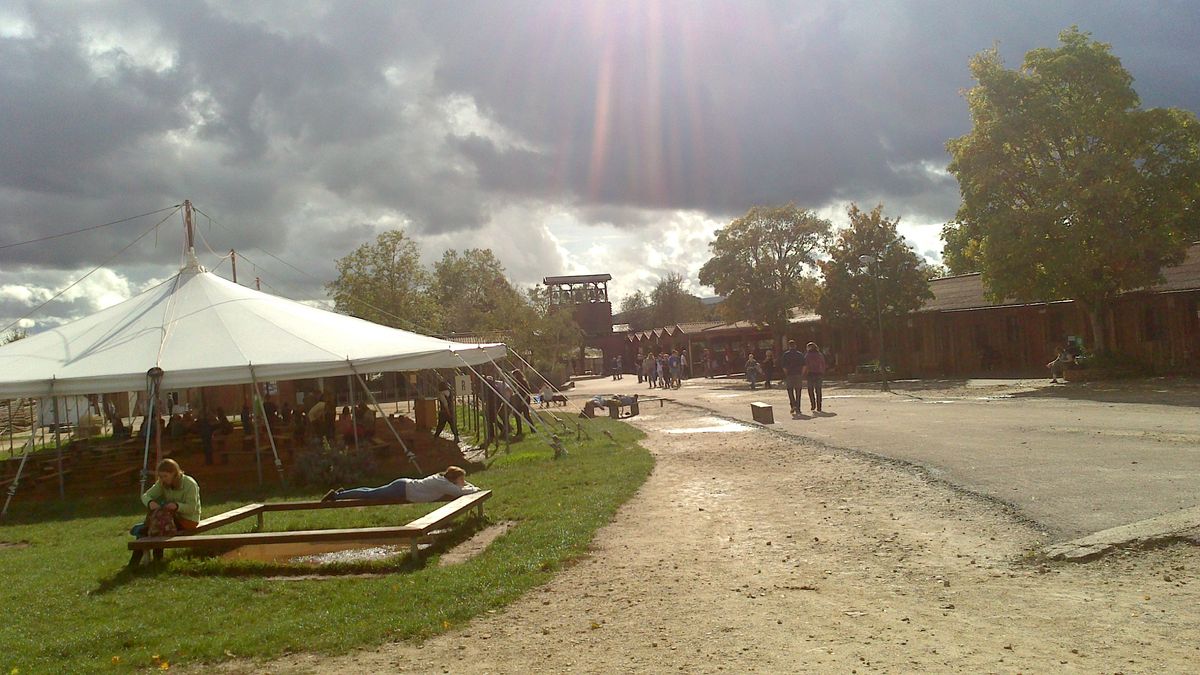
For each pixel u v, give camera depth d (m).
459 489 10.80
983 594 6.02
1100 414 17.22
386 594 6.86
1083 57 26.83
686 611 6.05
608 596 6.55
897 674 4.65
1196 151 26.69
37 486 16.72
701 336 56.91
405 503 10.98
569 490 11.75
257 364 15.20
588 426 22.94
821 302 39.34
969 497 9.18
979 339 37.28
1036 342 35.06
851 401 25.25
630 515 9.73
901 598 6.07
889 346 40.97
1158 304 29.56
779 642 5.30
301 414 19.73
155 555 8.63
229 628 6.23
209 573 8.02
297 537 8.09
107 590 7.52
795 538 8.09
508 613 6.27
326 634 5.94
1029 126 27.53
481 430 25.02
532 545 8.30
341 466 14.99
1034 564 6.62
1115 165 26.36
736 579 6.82
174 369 14.86
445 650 5.55
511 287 66.00
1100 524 7.47
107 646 5.93
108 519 12.65
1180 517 7.11
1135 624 5.20
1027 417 17.39
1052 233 27.48
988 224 28.08
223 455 18.25
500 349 19.81
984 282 28.97
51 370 14.88
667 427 20.95
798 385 21.69
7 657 5.73
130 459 19.42
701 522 9.10
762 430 18.00
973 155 28.80
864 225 38.81
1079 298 28.41
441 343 18.36
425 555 8.26
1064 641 5.00
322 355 15.80
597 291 83.56
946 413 19.36
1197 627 5.07
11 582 8.12
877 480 10.80
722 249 47.09
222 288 18.47
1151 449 11.67
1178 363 28.86
